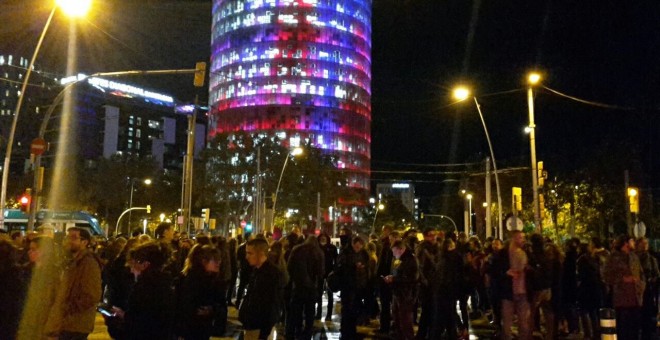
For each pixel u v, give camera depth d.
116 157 94.94
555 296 12.52
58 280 8.14
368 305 16.20
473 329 15.44
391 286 12.22
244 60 131.50
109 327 7.00
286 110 127.62
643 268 12.94
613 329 8.93
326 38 133.75
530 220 52.38
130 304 6.66
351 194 98.44
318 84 130.88
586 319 13.68
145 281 6.70
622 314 11.48
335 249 16.78
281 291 8.38
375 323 16.56
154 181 92.75
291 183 69.12
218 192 67.75
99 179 92.06
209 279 7.59
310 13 133.12
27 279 7.84
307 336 12.40
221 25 137.62
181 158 157.12
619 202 45.00
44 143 21.34
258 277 8.13
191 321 7.44
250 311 8.01
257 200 58.94
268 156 67.88
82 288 7.28
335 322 16.59
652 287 13.05
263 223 56.97
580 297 13.49
